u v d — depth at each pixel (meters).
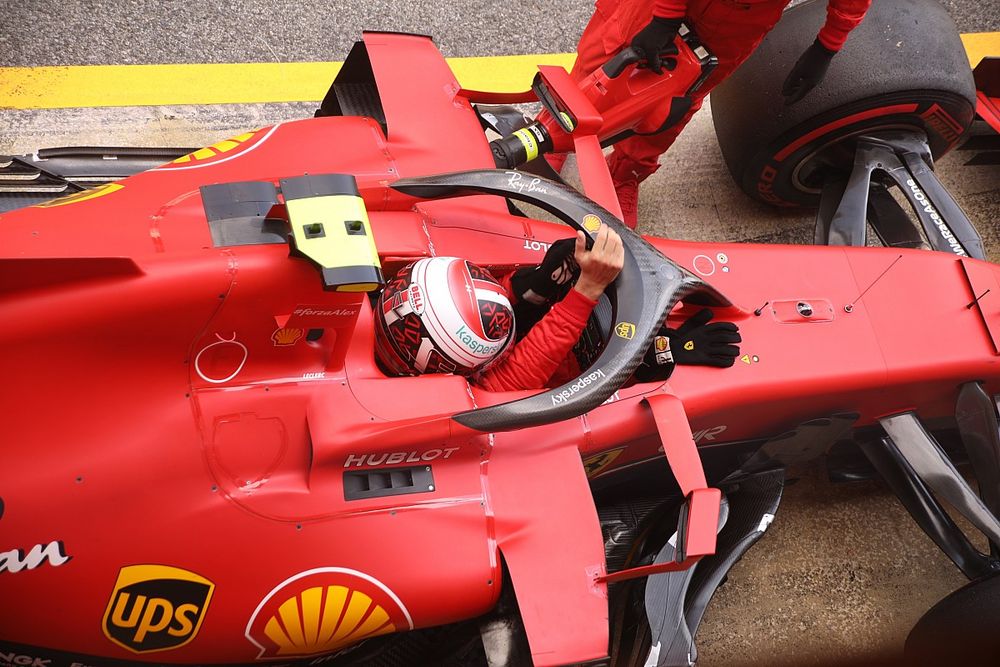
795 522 3.30
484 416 2.07
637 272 2.34
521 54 4.19
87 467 1.85
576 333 2.30
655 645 2.36
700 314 2.62
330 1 4.11
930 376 2.77
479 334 2.15
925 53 3.17
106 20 3.86
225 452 1.97
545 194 2.40
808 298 2.80
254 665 2.10
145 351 1.91
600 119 2.69
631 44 2.80
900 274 2.91
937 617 2.62
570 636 2.02
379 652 2.32
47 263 1.76
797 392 2.63
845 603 3.17
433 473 2.13
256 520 1.96
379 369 2.34
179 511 1.91
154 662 1.93
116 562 1.85
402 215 2.50
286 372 2.06
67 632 1.84
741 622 3.09
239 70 3.87
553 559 2.10
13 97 3.63
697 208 3.94
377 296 2.49
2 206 2.59
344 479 2.05
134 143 3.62
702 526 2.13
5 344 1.81
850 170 3.52
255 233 1.98
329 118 2.69
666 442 2.28
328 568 1.99
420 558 2.05
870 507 3.37
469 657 2.39
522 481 2.19
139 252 2.14
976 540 3.41
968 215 4.07
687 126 4.14
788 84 3.09
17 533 1.79
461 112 2.77
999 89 3.62
